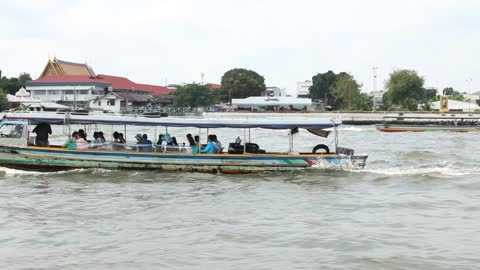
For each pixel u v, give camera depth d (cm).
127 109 8619
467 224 1271
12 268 966
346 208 1439
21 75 11250
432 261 1000
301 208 1435
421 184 1786
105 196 1570
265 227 1238
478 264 982
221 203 1491
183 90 9250
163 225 1257
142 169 1919
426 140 4006
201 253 1049
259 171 1912
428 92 12381
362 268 963
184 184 1753
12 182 1761
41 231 1203
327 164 1927
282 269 958
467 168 2150
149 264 986
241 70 11119
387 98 8312
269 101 8950
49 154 1884
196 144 1948
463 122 5194
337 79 11056
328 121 1961
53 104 8144
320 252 1054
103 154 1900
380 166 2273
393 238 1150
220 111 8419
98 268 966
